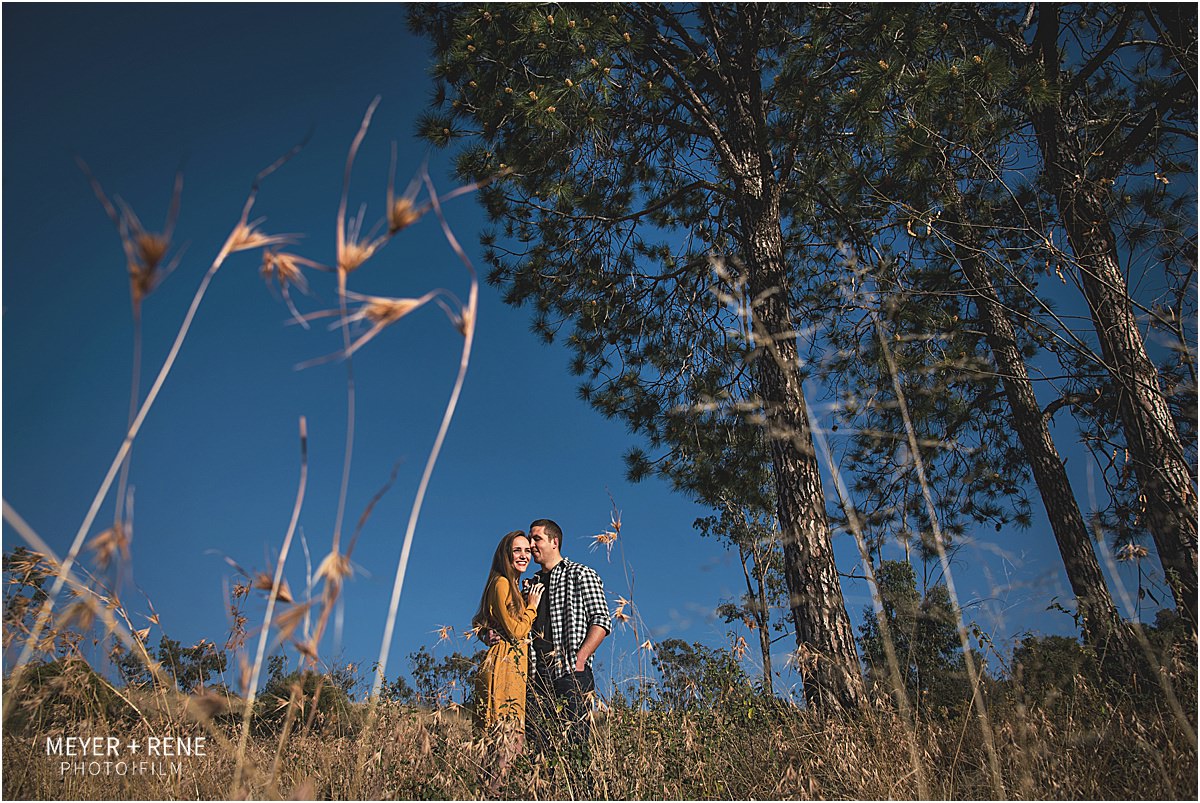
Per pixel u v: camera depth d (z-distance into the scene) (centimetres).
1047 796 242
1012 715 279
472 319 113
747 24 714
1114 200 607
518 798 260
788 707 360
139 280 92
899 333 600
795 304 764
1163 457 514
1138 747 256
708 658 348
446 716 287
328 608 110
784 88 612
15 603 156
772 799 267
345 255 100
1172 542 496
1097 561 693
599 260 834
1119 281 554
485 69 615
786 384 593
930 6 631
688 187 766
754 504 787
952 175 576
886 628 262
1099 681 299
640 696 325
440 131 645
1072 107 728
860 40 577
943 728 302
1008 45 711
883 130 574
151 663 186
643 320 867
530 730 315
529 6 567
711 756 300
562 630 349
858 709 354
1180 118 639
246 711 129
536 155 654
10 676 195
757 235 676
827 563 545
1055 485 732
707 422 804
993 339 752
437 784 253
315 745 233
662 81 727
